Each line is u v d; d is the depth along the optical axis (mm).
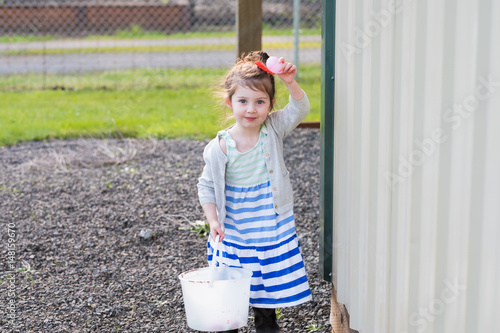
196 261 3789
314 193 4977
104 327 2975
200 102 9008
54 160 6039
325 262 2803
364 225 2139
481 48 1306
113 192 5102
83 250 3975
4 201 4902
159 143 6691
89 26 16688
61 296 3320
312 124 6824
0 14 16016
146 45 14609
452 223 1461
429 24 1540
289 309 3096
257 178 2555
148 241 4125
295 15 10852
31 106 8945
